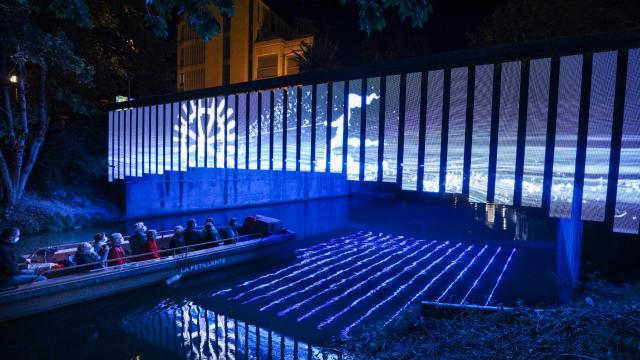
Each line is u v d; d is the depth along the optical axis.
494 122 6.27
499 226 20.41
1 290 6.78
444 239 16.61
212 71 31.69
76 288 7.61
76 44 15.02
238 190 23.45
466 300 8.47
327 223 21.25
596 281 6.93
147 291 8.83
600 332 3.37
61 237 13.75
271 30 32.78
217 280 9.96
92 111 15.99
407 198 36.25
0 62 11.84
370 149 7.59
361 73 7.67
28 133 13.66
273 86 9.00
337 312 7.76
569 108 5.69
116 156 15.25
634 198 5.27
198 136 11.10
